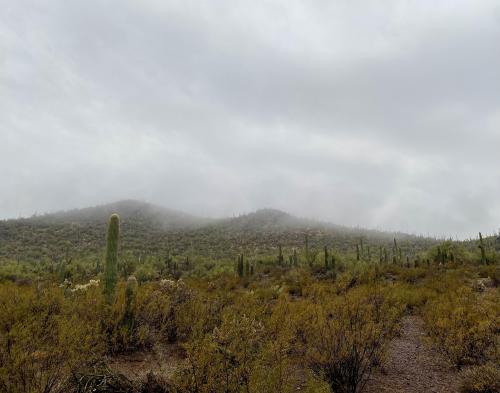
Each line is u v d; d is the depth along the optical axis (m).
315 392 4.73
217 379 4.47
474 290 13.62
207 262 49.19
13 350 4.20
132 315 7.31
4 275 26.05
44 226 117.50
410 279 18.42
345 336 5.87
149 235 124.75
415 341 8.30
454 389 5.82
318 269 27.22
